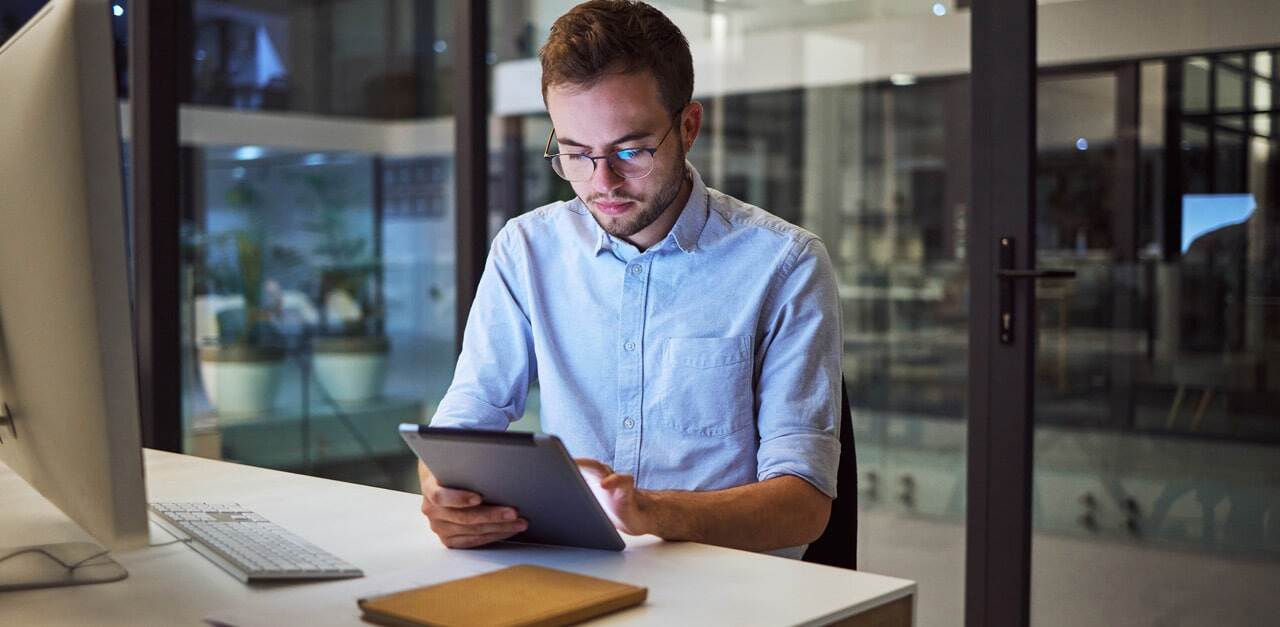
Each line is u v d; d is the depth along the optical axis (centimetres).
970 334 283
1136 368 268
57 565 135
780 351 173
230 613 115
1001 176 276
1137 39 264
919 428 297
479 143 360
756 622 111
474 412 183
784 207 321
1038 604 279
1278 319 254
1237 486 260
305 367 493
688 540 146
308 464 479
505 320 192
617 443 181
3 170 139
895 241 300
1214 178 259
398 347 518
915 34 294
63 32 118
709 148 335
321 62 560
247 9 545
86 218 118
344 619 112
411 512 166
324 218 542
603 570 131
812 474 159
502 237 196
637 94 159
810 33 314
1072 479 275
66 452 130
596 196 166
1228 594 261
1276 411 255
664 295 180
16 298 139
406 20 559
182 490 183
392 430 496
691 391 177
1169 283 264
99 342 119
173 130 390
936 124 292
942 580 293
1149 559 268
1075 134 271
